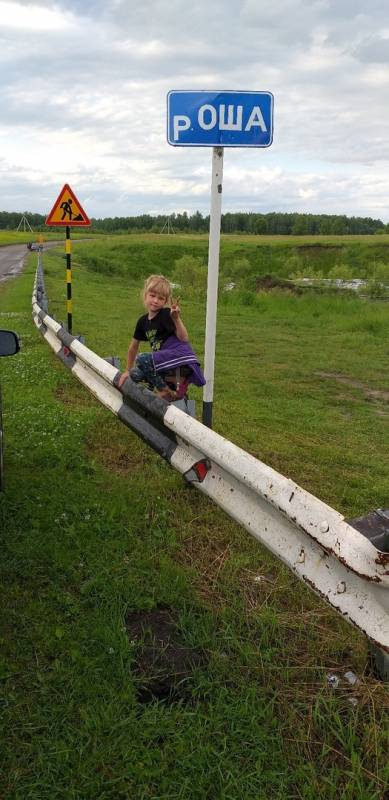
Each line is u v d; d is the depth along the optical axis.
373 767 2.14
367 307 21.30
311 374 9.88
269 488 2.56
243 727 2.27
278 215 161.62
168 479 4.52
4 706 2.31
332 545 2.12
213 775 2.08
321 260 74.44
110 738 2.20
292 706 2.39
